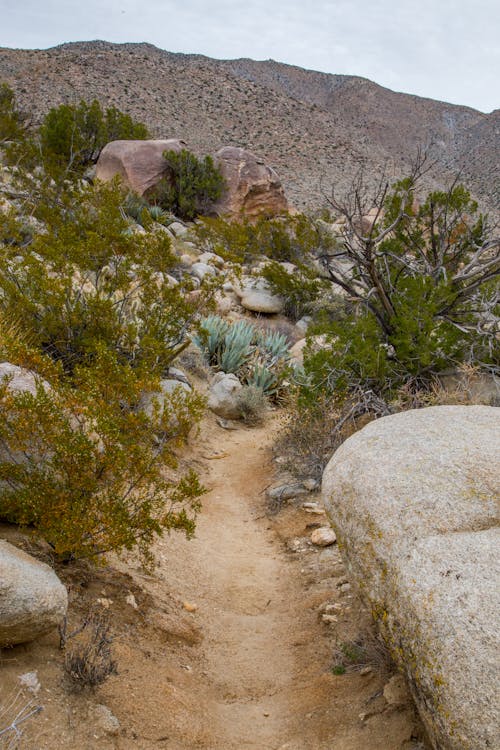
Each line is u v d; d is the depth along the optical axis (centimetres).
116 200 1347
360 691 430
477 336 995
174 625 506
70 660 373
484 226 1277
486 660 298
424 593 336
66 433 460
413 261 1266
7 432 465
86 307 968
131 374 593
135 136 2967
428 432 441
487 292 1080
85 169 2602
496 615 308
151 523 477
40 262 965
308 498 812
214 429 1124
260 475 916
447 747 309
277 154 6438
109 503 462
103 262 1030
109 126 2881
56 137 2548
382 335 1073
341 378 947
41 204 1548
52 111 2672
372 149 7675
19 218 1467
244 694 456
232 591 609
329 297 1853
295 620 556
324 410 902
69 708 348
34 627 356
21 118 2627
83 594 471
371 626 501
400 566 361
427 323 982
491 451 408
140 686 402
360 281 1186
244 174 2750
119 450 471
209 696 441
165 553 635
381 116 11900
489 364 968
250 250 2192
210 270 1920
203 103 7175
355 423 924
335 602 561
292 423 970
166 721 383
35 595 352
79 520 449
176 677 438
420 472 398
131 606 492
